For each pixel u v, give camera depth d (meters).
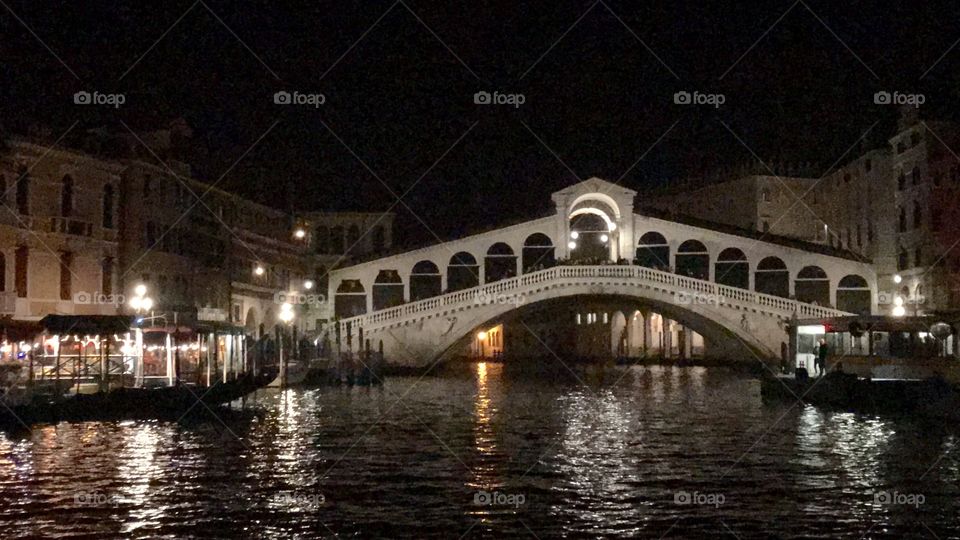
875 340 46.34
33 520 19.50
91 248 46.38
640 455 27.25
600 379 62.06
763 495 21.91
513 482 23.36
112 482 22.95
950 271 57.25
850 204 70.88
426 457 26.86
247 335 46.81
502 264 76.56
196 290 57.16
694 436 31.19
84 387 37.47
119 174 48.59
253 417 36.47
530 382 59.12
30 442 28.88
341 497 21.69
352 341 62.12
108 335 35.28
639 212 67.75
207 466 25.16
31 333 34.06
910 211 62.16
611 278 61.62
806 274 71.00
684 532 18.98
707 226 68.38
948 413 33.38
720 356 79.19
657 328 91.25
